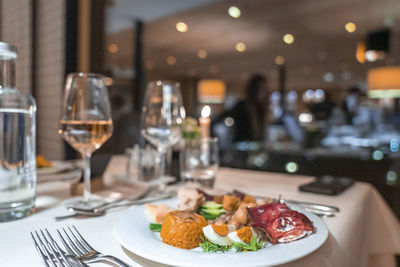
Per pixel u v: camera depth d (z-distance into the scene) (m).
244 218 0.41
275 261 0.30
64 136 0.55
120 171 0.97
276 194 0.69
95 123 0.54
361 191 0.75
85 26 2.91
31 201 0.51
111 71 4.18
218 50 8.88
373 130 5.83
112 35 4.39
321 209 0.56
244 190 0.73
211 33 7.21
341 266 0.41
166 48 8.65
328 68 10.59
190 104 12.50
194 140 0.73
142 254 0.32
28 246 0.38
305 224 0.37
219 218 0.44
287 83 12.80
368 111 7.30
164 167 0.79
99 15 3.01
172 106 0.71
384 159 2.39
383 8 5.44
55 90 2.97
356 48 8.12
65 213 0.53
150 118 0.71
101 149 2.16
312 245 0.34
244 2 5.27
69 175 0.80
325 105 7.73
